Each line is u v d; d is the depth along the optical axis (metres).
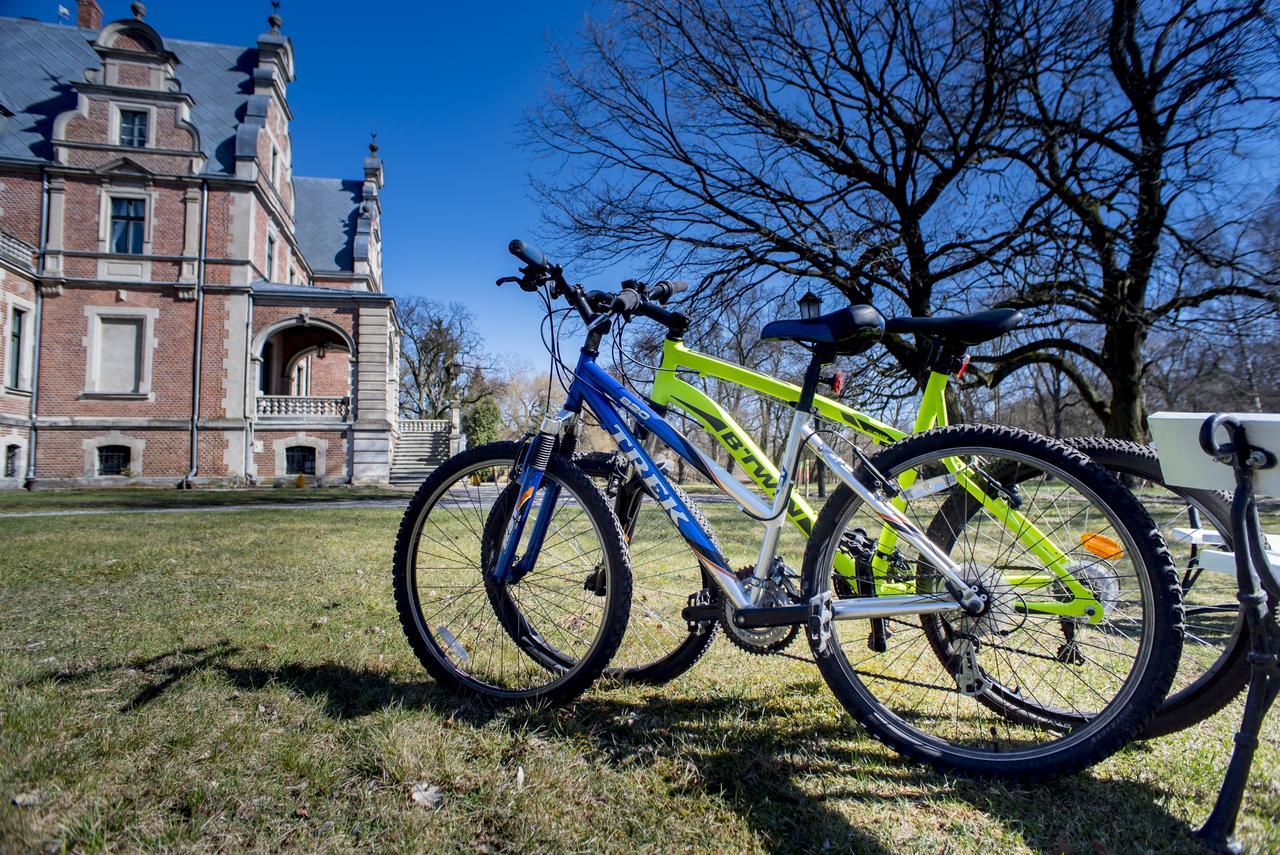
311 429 20.44
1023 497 1.86
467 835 1.39
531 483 2.19
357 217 30.06
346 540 6.20
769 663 2.53
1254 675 1.41
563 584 2.47
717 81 10.97
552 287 2.29
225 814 1.43
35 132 19.95
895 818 1.50
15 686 2.10
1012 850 1.38
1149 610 1.56
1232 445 1.42
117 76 19.66
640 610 3.12
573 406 2.24
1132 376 11.77
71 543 5.82
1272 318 9.37
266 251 21.92
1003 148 10.34
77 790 1.49
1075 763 1.58
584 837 1.39
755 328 11.25
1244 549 1.42
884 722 1.79
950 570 1.80
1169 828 1.46
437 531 2.38
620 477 2.26
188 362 19.56
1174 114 9.11
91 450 18.86
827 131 11.54
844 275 10.65
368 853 1.32
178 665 2.35
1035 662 2.34
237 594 3.59
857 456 1.92
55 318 18.88
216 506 12.35
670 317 2.23
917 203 10.93
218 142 20.98
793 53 10.88
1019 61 9.30
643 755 1.76
